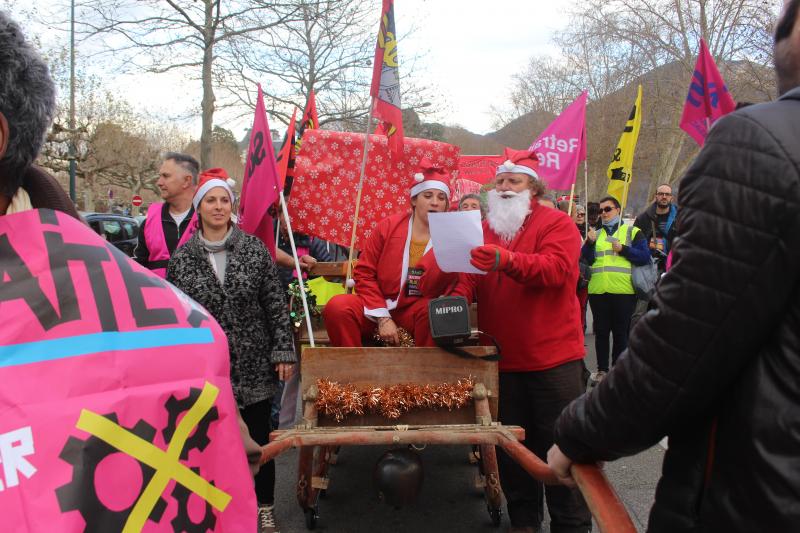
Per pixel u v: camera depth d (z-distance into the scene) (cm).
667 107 2748
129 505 102
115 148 3194
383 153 477
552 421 319
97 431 100
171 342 114
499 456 338
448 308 301
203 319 123
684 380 116
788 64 125
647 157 2953
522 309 319
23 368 99
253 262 337
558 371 317
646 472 449
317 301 444
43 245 108
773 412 107
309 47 1534
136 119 3316
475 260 290
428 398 299
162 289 118
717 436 117
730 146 114
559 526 316
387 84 394
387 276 367
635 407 123
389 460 307
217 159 3450
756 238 108
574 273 315
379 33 391
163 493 106
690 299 114
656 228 789
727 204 112
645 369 120
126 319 110
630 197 4112
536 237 321
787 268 106
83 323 105
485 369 304
